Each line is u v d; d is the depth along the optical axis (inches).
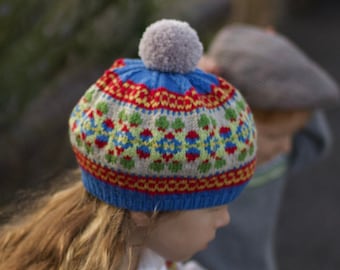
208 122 31.3
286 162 64.6
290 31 238.7
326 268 105.8
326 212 124.0
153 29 33.1
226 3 149.6
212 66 50.1
